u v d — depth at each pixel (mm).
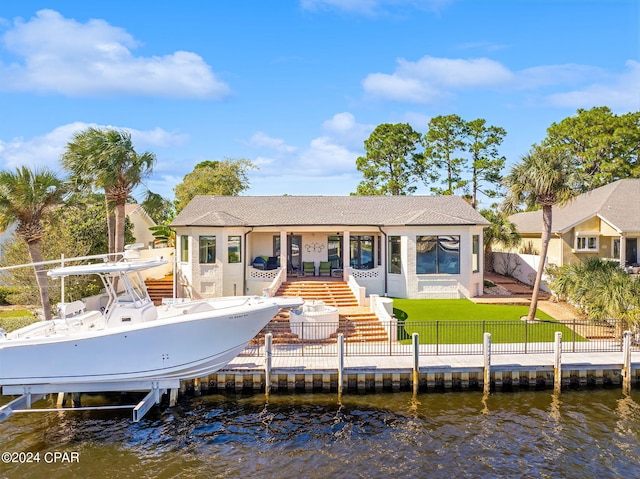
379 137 57250
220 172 54438
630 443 13891
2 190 19734
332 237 33094
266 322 17234
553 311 25703
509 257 36938
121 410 16891
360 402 17109
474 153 55062
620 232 28312
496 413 16125
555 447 13664
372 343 21062
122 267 15680
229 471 12602
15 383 14672
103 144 22703
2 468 12875
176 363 15367
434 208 32594
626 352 18219
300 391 18047
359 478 12109
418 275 29016
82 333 15016
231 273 29734
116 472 12633
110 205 26688
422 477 12125
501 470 12430
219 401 17312
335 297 26672
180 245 30391
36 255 21141
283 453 13539
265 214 32031
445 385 18094
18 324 22188
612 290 21578
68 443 14352
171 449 13891
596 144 49969
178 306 17875
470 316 24641
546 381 18453
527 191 23719
